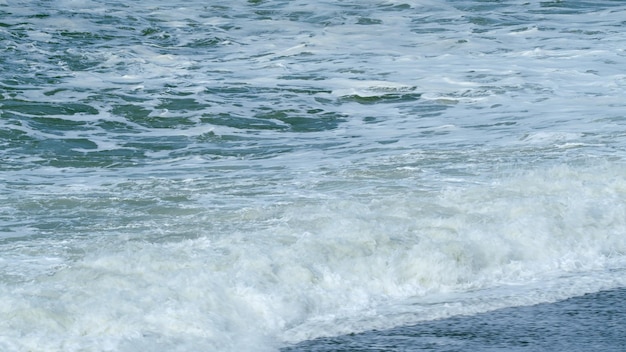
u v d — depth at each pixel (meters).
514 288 11.83
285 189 16.33
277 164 18.94
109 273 10.77
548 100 25.36
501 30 36.97
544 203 14.56
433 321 10.56
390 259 11.88
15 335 8.87
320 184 16.69
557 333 10.27
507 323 10.55
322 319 10.47
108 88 27.62
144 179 17.52
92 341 8.91
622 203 14.95
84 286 10.32
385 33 36.72
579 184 15.89
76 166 19.30
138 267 11.04
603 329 10.42
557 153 18.98
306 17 39.81
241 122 23.86
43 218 14.40
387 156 19.27
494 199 15.02
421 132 22.12
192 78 29.20
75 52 32.62
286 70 30.42
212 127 23.27
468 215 14.00
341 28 37.72
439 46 34.16
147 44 34.50
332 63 31.50
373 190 16.06
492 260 12.50
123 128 23.28
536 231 13.36
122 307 9.63
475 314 10.83
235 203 15.28
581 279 12.23
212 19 39.06
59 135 22.34
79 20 37.62
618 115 22.98
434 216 14.02
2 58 31.19
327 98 26.61
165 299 9.95
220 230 13.55
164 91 27.30
